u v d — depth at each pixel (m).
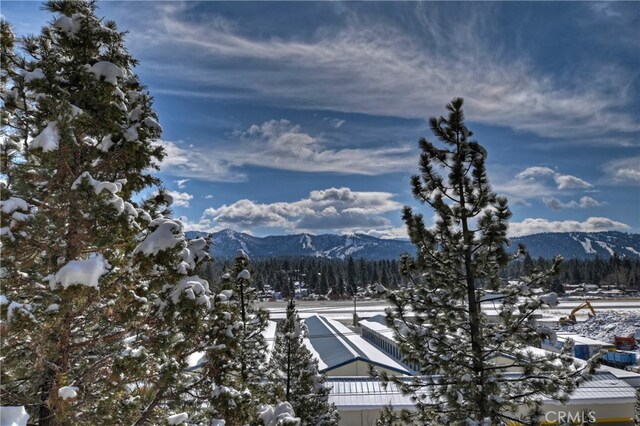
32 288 6.60
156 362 7.67
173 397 8.17
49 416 6.75
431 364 11.50
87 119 6.81
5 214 6.01
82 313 7.10
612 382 32.44
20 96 7.30
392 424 12.17
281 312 78.44
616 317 75.19
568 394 10.95
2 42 7.00
